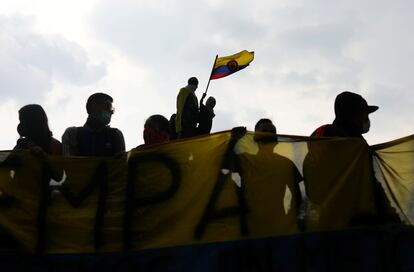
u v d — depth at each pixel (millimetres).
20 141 7324
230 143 6914
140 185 6844
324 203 6879
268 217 6758
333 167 7004
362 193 6984
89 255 6707
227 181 6816
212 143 6922
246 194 6789
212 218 6715
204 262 6605
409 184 7059
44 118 7410
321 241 6773
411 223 6957
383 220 6941
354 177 7008
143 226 6742
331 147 7055
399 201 7012
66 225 6773
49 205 6828
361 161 7066
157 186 6828
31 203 6820
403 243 6902
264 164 6898
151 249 6672
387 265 6809
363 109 7352
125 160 6934
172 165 6863
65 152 7496
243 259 6633
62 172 6914
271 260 6656
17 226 6754
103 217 6801
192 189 6797
